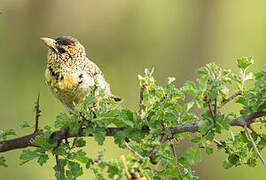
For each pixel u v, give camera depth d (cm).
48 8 2089
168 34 1975
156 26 2050
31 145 536
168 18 2022
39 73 1891
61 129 500
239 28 1834
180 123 505
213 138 477
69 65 692
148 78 501
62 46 693
